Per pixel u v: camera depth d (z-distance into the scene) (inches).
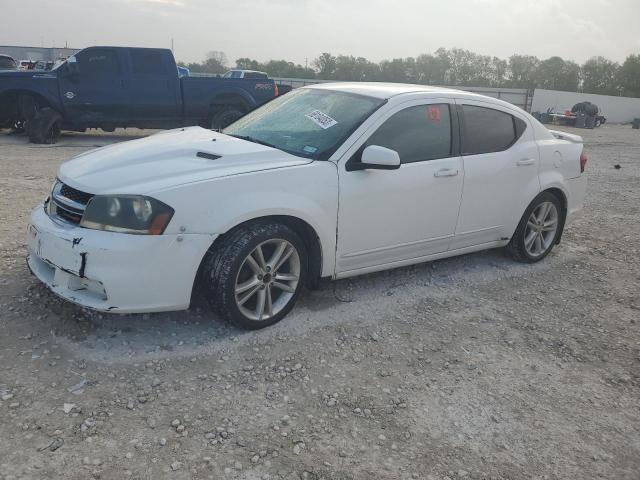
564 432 122.3
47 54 2089.1
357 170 161.3
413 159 175.0
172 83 518.0
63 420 110.7
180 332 147.5
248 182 141.7
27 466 98.2
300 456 107.0
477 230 197.6
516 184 203.8
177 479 98.6
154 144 161.0
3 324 143.3
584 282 210.5
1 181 302.4
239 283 146.0
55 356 131.7
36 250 142.3
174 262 132.8
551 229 226.8
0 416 110.1
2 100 491.8
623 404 134.6
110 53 496.4
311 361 140.0
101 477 97.4
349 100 178.7
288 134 172.6
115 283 128.3
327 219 155.9
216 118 540.1
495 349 155.1
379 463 107.4
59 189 147.2
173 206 131.6
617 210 334.6
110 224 129.9
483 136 195.2
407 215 174.4
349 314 167.2
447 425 120.8
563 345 160.6
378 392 130.0
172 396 121.4
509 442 117.4
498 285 200.5
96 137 575.5
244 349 142.4
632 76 3235.7
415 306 177.2
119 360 132.8
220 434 111.0
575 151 227.6
